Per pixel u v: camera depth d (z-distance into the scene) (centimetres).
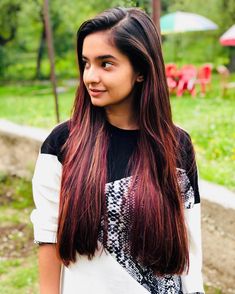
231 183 388
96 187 130
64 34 1677
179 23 1123
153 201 133
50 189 138
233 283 308
